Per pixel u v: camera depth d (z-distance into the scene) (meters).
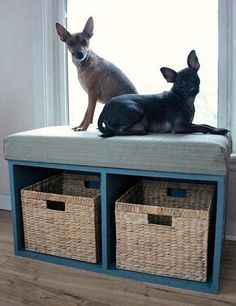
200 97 1.70
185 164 1.17
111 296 1.20
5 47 1.96
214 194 1.44
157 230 1.27
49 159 1.37
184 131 1.34
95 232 1.36
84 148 1.30
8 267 1.40
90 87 1.57
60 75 1.92
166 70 1.37
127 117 1.32
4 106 2.03
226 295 1.20
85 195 1.75
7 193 2.10
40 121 1.94
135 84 1.80
